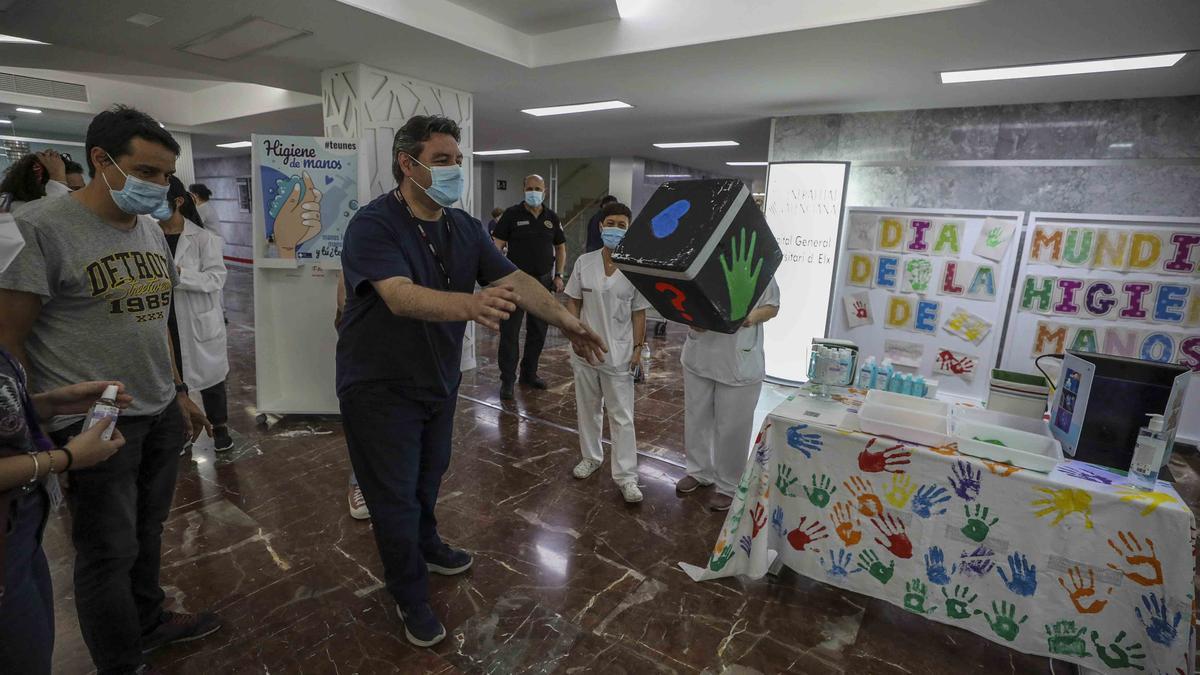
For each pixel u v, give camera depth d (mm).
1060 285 4039
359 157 3555
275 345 3713
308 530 2506
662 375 5172
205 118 7281
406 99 4199
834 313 4809
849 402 2281
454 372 1795
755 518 2145
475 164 12156
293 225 3525
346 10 2904
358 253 1442
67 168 3152
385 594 2109
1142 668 1644
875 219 4582
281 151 3445
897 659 1882
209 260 3076
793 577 2291
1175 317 3764
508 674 1764
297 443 3408
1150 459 1628
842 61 3334
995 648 1937
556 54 3701
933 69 3387
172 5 2908
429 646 1858
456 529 2562
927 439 1876
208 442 3391
